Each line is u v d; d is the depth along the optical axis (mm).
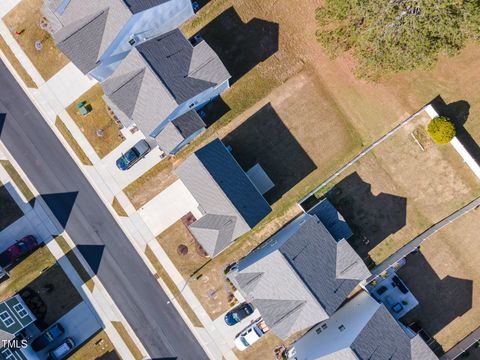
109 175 45062
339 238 40906
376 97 42125
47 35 44812
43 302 45375
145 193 44781
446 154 41562
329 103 42688
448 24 33531
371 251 42969
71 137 45250
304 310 37719
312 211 41125
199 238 40938
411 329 42500
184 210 44469
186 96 37438
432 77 41469
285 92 43000
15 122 45500
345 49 41625
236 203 39031
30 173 45531
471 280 42250
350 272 38531
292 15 42469
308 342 41719
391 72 39719
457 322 42500
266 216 42312
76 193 45344
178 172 40438
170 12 39406
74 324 45500
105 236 45250
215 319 44688
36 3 44688
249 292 38969
